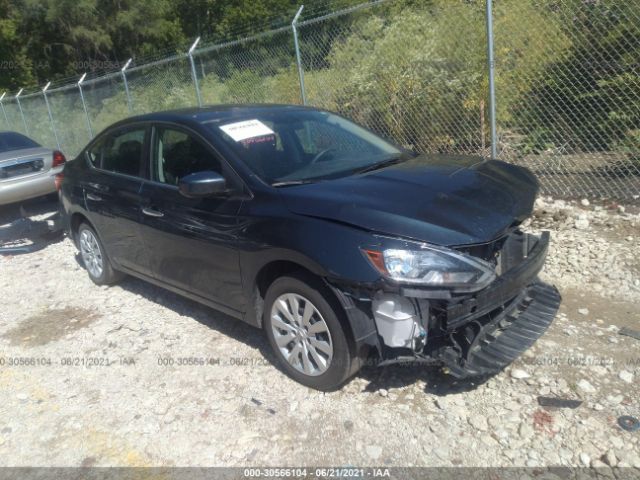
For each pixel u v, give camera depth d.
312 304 3.25
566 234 5.39
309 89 8.24
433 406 3.19
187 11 31.83
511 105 6.66
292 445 3.01
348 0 10.81
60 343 4.46
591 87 6.20
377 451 2.90
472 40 6.66
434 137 7.30
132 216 4.47
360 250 2.92
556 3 6.13
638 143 6.12
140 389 3.68
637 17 5.75
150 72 11.12
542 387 3.25
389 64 7.43
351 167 3.86
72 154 14.14
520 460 2.75
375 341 3.09
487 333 3.23
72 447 3.20
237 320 4.49
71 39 28.98
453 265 2.84
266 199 3.43
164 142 4.27
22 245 7.05
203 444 3.09
